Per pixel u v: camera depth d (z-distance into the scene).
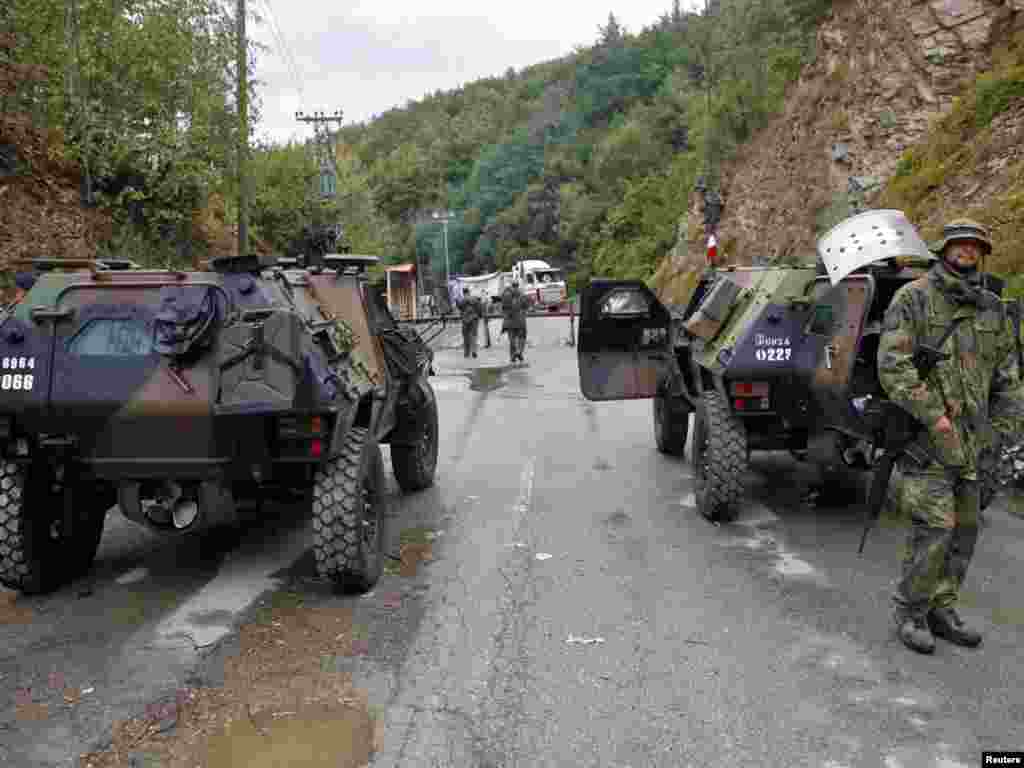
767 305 6.93
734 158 30.91
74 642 4.91
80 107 15.42
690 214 33.06
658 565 6.14
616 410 13.42
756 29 31.42
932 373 4.52
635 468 9.36
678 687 4.29
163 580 5.98
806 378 6.78
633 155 71.19
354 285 7.39
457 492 8.39
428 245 109.75
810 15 26.55
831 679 4.35
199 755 3.72
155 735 3.89
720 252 27.72
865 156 19.34
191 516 5.56
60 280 5.54
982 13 17.59
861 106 19.86
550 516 7.48
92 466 5.44
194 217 19.34
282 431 5.31
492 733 3.87
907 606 4.70
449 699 4.20
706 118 34.75
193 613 5.34
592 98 90.12
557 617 5.21
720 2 41.69
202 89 16.72
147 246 16.56
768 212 24.91
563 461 9.77
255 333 5.18
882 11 19.83
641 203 58.78
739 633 4.93
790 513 7.43
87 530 6.03
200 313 5.21
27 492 5.50
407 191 131.12
